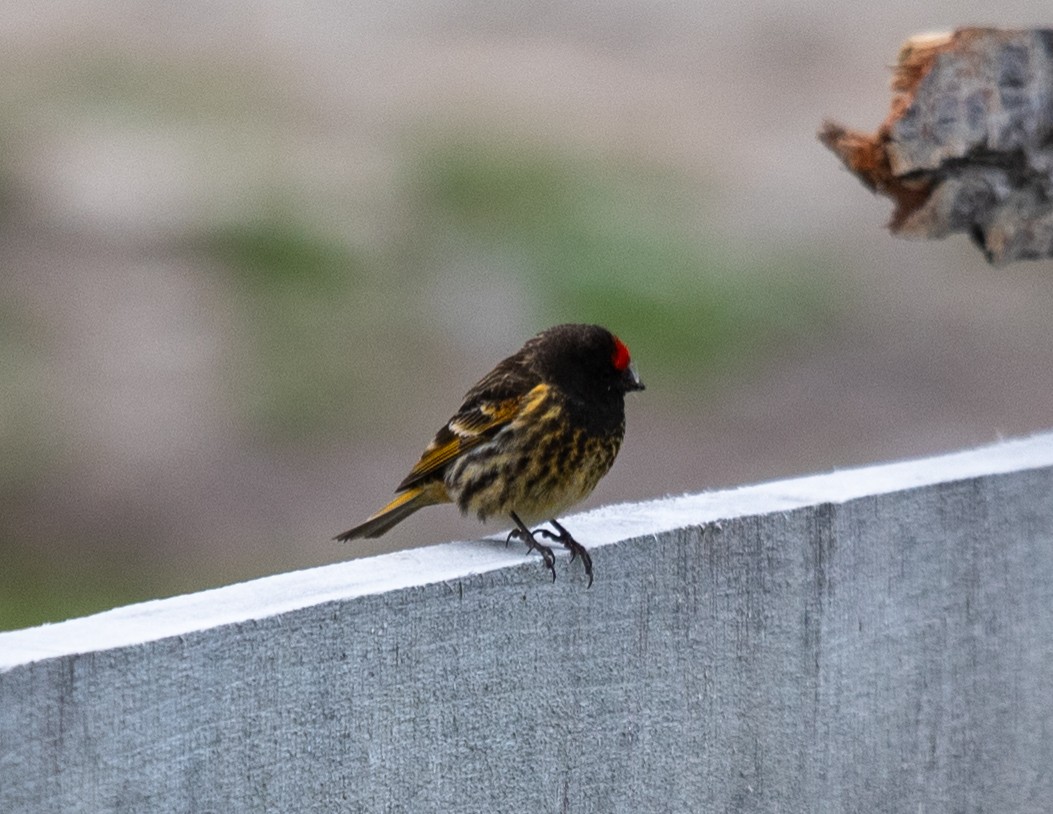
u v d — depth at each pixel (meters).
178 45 32.75
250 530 14.96
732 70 32.72
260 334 19.38
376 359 18.89
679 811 5.31
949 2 35.25
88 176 24.48
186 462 16.17
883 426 18.50
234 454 16.38
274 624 4.36
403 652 4.64
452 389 18.31
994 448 6.35
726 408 18.88
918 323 21.62
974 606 5.95
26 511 15.02
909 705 5.82
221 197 23.83
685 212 24.73
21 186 23.89
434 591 4.68
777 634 5.48
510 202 24.56
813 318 21.53
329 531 15.03
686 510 5.40
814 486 5.71
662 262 22.53
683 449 17.73
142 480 15.73
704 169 27.11
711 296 21.75
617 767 5.16
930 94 5.93
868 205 26.06
